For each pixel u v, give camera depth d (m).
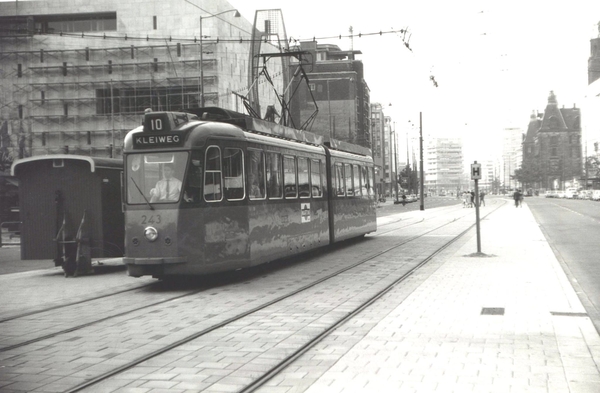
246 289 13.04
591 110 97.88
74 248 16.78
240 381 6.28
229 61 69.25
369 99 119.75
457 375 6.29
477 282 12.98
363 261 17.69
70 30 71.50
